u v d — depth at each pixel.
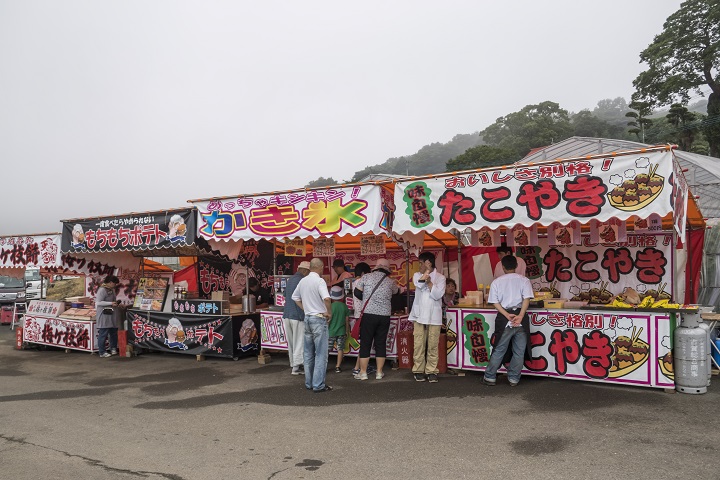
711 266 10.21
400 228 6.44
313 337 6.48
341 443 4.48
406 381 6.76
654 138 36.97
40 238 10.58
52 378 7.95
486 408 5.38
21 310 16.61
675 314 5.84
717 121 32.84
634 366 5.83
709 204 15.39
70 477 3.90
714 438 4.25
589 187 5.31
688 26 34.12
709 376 5.91
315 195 7.13
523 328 6.18
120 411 5.83
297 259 10.89
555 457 3.96
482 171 5.92
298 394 6.31
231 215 7.93
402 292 9.01
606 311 6.03
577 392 5.85
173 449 4.47
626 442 4.23
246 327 8.88
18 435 5.02
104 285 9.87
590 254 8.10
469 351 6.87
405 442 4.44
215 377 7.50
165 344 9.25
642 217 5.03
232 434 4.84
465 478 3.64
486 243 8.70
